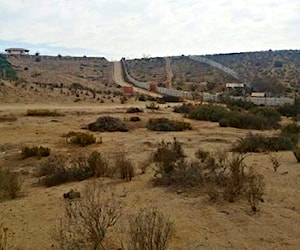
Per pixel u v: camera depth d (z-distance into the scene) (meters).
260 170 12.21
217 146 19.83
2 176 10.82
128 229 6.93
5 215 8.44
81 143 21.08
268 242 6.47
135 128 30.34
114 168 12.59
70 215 7.03
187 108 44.66
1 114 35.72
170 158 13.02
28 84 60.22
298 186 10.12
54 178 11.77
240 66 144.38
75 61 164.38
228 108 47.44
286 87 86.50
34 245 6.61
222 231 6.97
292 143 18.50
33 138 23.62
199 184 10.14
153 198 9.20
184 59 166.75
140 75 132.38
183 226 7.21
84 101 53.44
